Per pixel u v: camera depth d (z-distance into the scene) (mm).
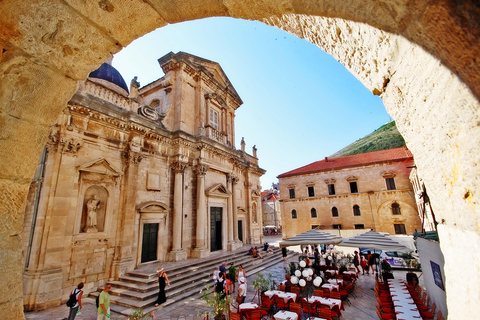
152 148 17188
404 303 8680
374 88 2076
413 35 1431
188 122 21141
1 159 2455
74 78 2906
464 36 1143
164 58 21484
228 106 27516
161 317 9648
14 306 2438
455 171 1474
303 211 41500
